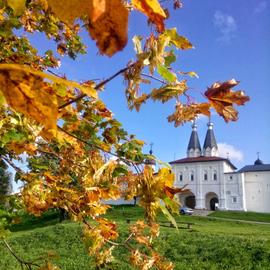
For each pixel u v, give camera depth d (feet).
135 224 7.13
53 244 72.49
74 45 11.91
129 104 4.25
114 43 1.36
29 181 7.88
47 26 9.82
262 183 276.41
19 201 8.00
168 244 67.62
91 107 7.95
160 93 4.15
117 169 5.93
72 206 7.27
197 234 82.33
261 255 59.57
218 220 180.24
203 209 276.62
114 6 1.32
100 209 7.25
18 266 48.39
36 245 72.13
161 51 3.59
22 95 1.73
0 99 1.74
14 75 1.71
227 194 276.41
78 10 1.30
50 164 8.08
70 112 6.91
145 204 4.33
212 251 63.05
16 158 7.79
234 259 58.49
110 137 7.51
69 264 53.47
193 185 286.05
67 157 7.70
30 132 5.62
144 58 3.60
